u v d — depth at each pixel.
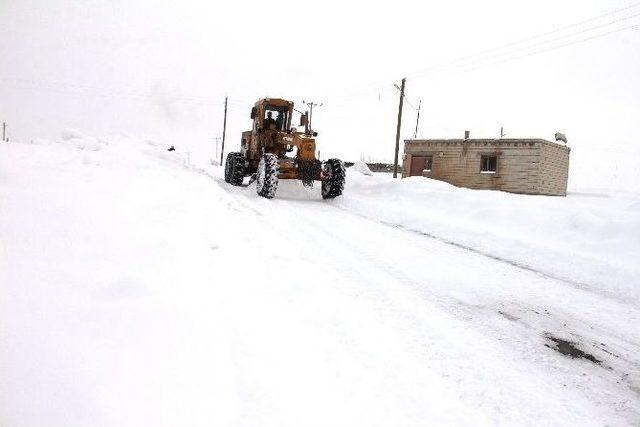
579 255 5.74
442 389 2.45
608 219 7.34
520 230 7.55
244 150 13.32
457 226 7.49
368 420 2.08
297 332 2.85
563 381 2.71
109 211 4.39
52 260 2.96
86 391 1.72
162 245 3.78
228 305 2.99
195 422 1.74
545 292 4.43
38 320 2.16
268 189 9.68
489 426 2.18
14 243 3.09
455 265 5.22
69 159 7.64
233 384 2.10
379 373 2.53
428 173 20.56
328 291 3.71
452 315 3.58
